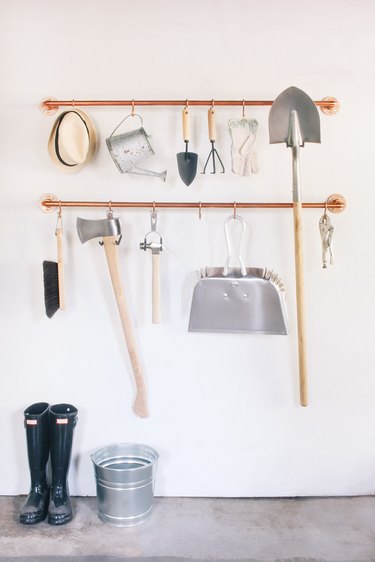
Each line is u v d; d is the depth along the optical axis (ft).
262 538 5.32
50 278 5.83
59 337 6.12
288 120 5.47
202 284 5.89
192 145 5.98
